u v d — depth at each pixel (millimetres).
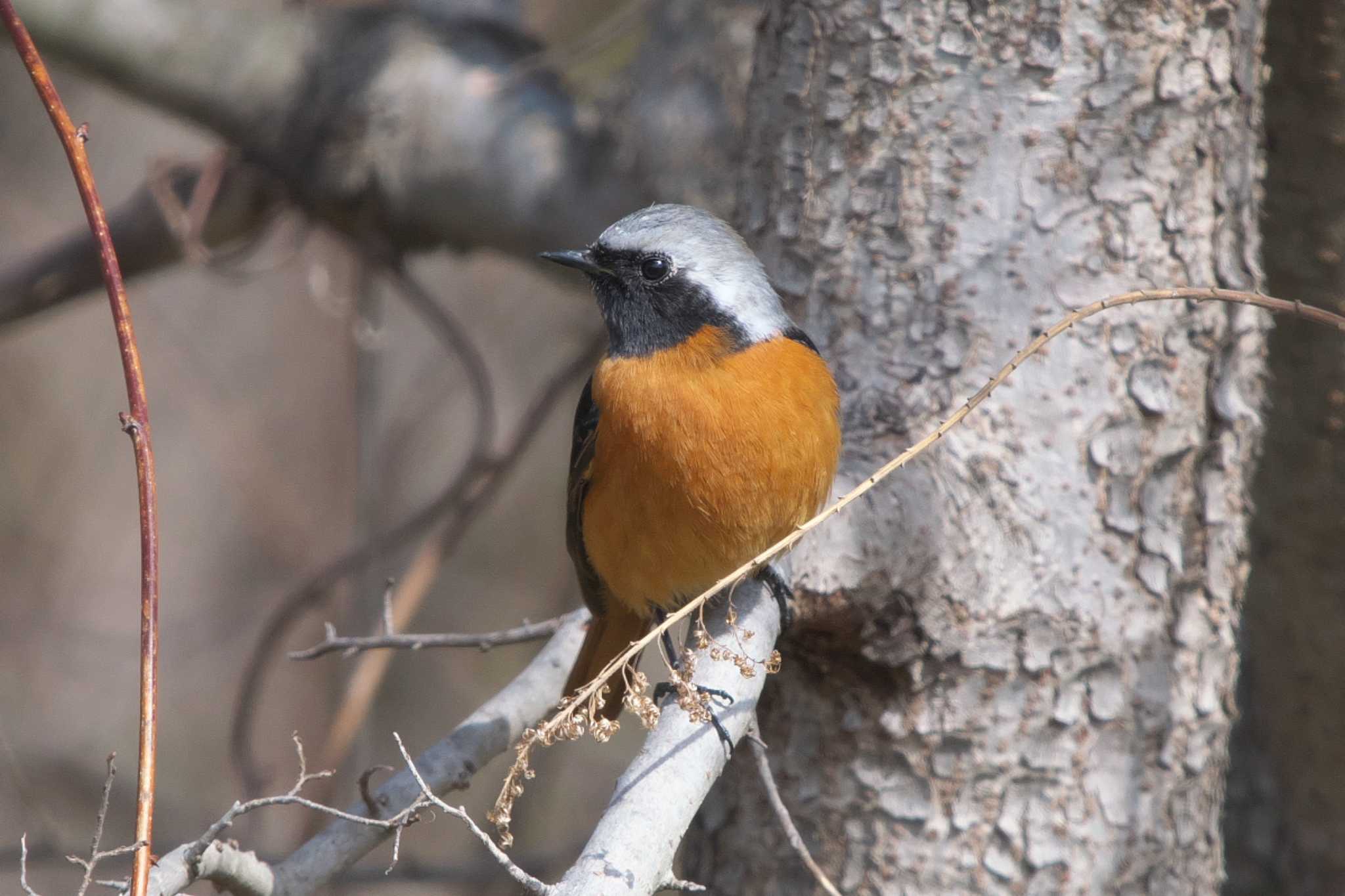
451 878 11742
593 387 8773
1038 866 7914
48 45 12703
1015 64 8023
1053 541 7871
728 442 7926
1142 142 7988
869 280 8234
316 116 12969
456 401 22438
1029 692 7891
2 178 21422
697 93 12727
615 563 8531
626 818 5949
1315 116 9742
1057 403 7941
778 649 8273
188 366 21984
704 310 8234
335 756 12203
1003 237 8031
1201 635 8203
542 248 12961
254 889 6629
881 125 8211
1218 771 8484
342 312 17375
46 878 18953
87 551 21984
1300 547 10891
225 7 13031
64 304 14516
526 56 13453
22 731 20812
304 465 21922
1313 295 10328
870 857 8078
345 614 16891
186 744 21219
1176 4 7996
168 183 13375
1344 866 11508
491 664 21938
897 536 7637
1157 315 7992
